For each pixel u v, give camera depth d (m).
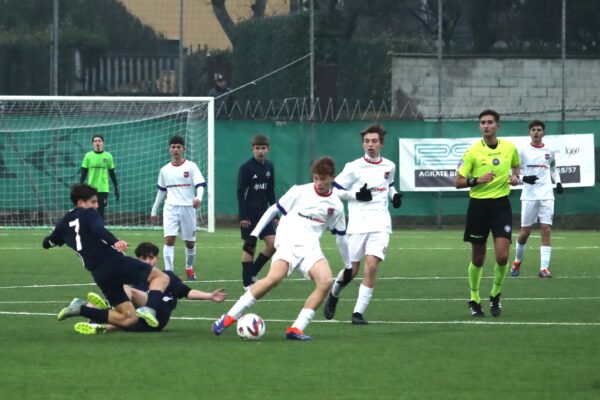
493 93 70.56
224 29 70.38
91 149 65.69
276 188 66.62
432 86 70.19
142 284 26.59
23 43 69.19
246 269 35.59
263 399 17.59
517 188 67.94
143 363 20.84
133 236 59.91
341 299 32.88
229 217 67.19
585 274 41.12
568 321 27.69
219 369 20.25
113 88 69.88
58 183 65.38
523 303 31.89
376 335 24.88
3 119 65.50
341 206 24.38
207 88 70.12
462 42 70.31
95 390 18.27
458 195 66.88
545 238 40.41
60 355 21.75
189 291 25.42
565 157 66.75
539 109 70.69
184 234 39.59
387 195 27.77
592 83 70.94
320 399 17.61
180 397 17.73
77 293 34.03
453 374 19.81
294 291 34.66
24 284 36.56
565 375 19.72
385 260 46.34
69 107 66.00
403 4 70.19
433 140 66.62
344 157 66.88
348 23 69.56
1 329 25.62
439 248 52.91
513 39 70.56
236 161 66.62
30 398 17.62
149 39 70.25
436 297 33.41
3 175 64.88
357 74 69.25
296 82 68.50
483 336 24.72
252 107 69.50
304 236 24.22
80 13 69.75
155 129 66.50
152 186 66.56
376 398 17.70
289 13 70.75
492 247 54.66
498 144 29.28
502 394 18.02
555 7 70.56
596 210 67.31
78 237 24.62
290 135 66.75
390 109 69.62
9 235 60.50
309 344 23.30
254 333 23.70
